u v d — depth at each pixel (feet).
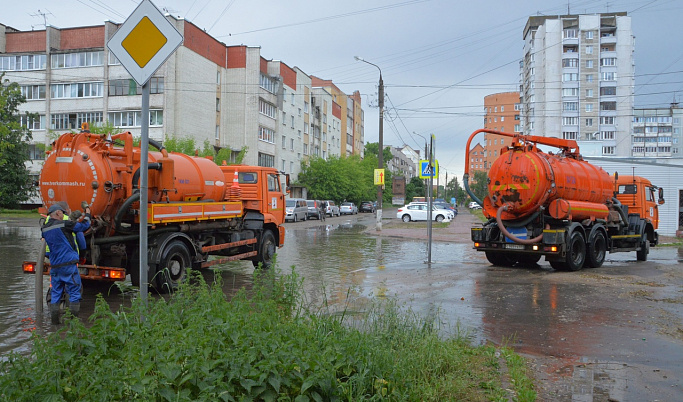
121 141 31.45
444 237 89.51
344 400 12.57
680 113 416.87
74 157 29.68
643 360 19.13
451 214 154.20
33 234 78.02
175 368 11.37
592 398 15.20
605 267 50.21
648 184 63.26
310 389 12.45
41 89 153.89
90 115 150.20
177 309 16.48
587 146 131.75
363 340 15.07
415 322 20.48
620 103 271.49
